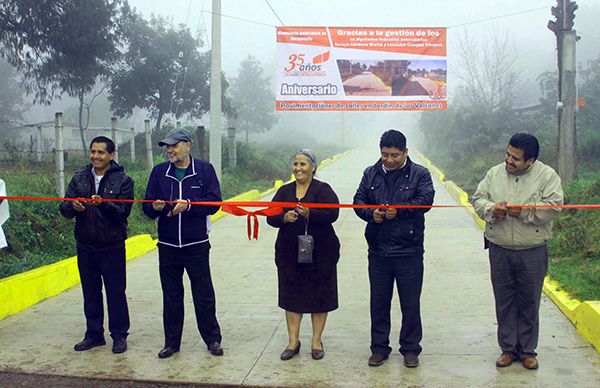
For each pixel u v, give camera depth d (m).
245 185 19.45
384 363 5.18
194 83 29.77
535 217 4.76
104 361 5.26
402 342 5.11
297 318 5.38
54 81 25.84
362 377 4.88
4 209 5.61
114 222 5.42
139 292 7.64
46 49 22.66
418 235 5.01
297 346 5.39
